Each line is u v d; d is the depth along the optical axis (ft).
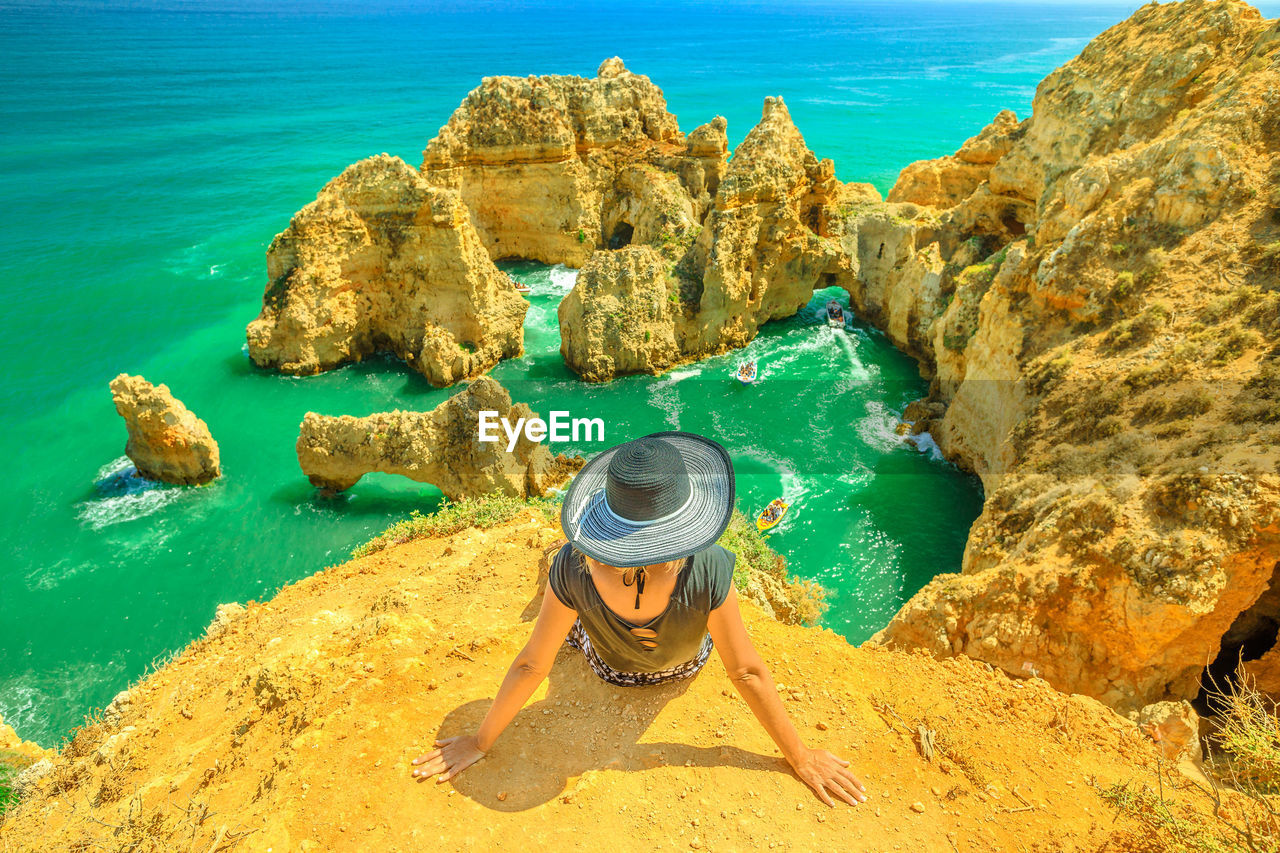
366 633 27.96
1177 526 55.47
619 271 150.10
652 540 15.28
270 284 153.17
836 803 19.13
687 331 157.99
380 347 163.73
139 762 30.01
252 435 135.13
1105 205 99.09
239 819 19.34
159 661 90.27
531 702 22.21
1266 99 91.50
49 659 90.63
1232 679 55.57
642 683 21.66
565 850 17.42
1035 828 19.36
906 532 108.37
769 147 151.84
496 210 202.08
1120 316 90.53
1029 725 24.84
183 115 449.48
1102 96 131.23
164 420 115.96
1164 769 23.82
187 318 180.04
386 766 19.86
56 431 135.95
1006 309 107.45
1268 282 79.00
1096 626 55.31
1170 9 128.16
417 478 113.70
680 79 655.76
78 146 356.59
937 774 21.09
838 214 171.42
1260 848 18.12
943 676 27.30
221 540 110.11
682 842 17.72
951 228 162.09
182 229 240.94
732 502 16.16
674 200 178.81
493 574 35.14
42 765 35.88
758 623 28.45
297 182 299.79
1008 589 58.59
